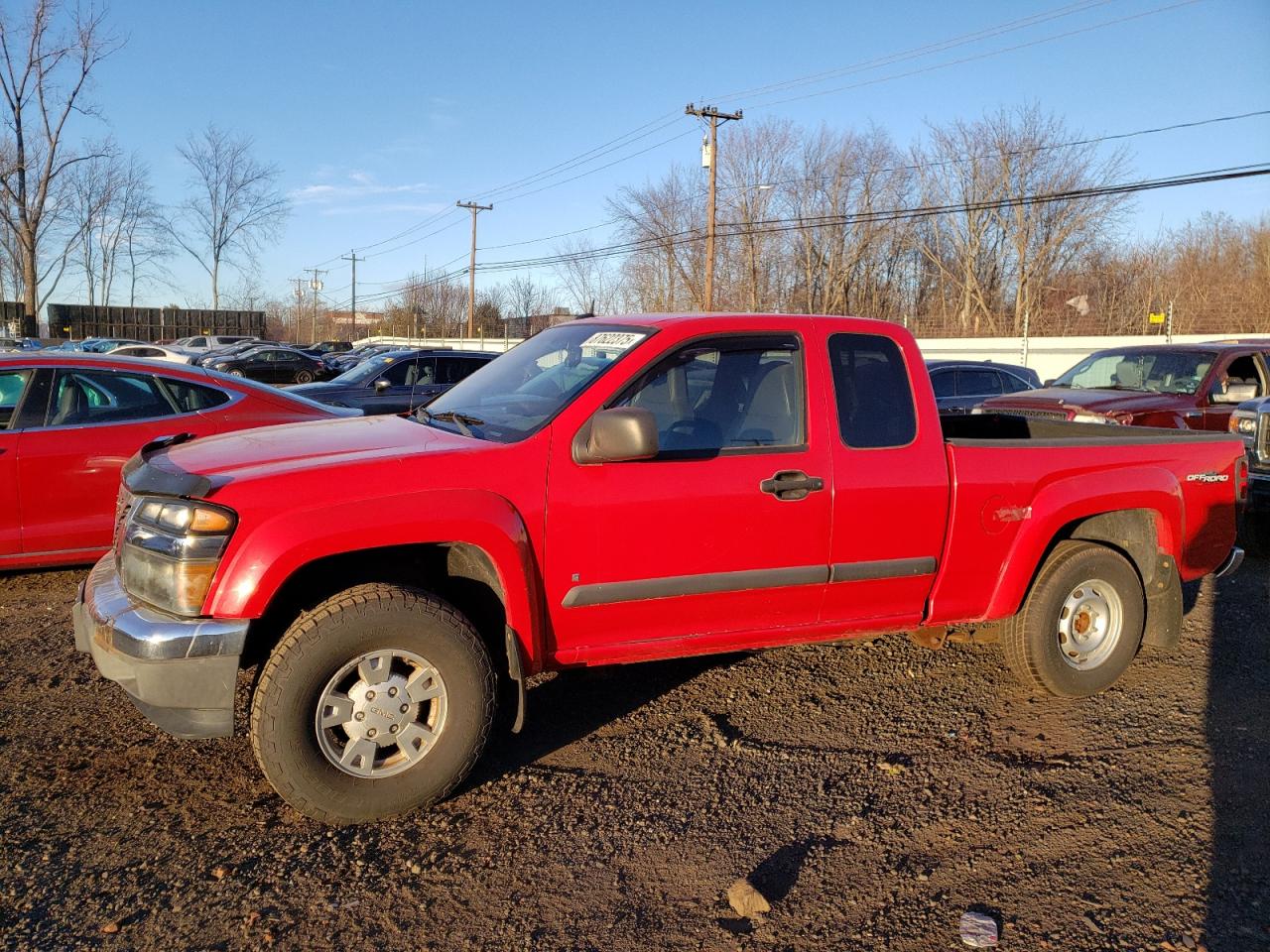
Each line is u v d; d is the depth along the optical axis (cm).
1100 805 370
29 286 4800
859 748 419
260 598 320
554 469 359
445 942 283
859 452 408
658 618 387
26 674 479
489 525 342
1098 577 468
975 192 4962
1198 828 353
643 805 365
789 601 408
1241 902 307
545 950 281
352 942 282
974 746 423
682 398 387
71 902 296
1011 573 441
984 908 304
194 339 4581
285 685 323
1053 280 4925
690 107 3228
